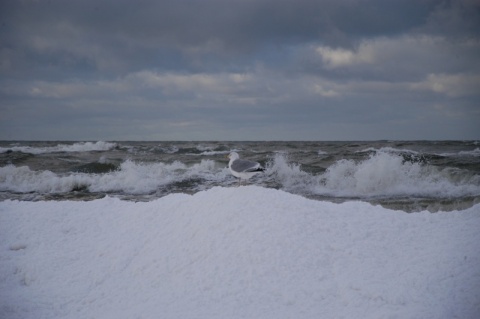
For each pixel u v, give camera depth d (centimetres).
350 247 780
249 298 652
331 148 4109
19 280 757
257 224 808
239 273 709
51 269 779
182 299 661
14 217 979
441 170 2042
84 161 2808
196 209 900
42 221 955
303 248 759
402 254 770
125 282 729
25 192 1808
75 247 852
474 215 918
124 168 2234
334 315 603
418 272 702
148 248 817
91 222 945
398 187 1766
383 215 919
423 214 945
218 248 768
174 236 833
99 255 820
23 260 806
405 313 589
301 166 2280
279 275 701
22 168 2052
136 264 776
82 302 679
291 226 809
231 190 941
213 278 704
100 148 4019
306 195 1739
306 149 3953
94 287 725
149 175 2091
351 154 3103
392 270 715
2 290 720
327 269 718
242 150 3856
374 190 1762
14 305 666
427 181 1845
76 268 783
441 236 831
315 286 673
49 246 859
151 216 932
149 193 1789
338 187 1844
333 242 789
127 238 863
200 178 2056
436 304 613
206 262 743
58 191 1836
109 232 900
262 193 912
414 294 641
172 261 763
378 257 757
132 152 3719
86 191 1838
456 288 650
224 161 2717
